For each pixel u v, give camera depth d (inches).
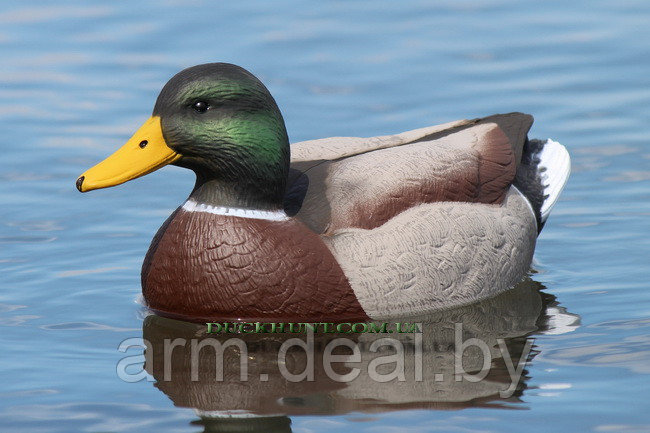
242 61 742.5
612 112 695.7
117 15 801.6
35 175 635.5
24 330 467.5
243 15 800.3
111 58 751.7
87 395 406.3
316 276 470.3
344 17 799.7
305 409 394.6
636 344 444.8
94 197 619.2
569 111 697.6
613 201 610.9
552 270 538.3
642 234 572.7
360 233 482.0
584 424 378.6
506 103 703.7
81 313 487.5
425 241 488.7
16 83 727.7
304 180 501.0
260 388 412.5
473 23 793.6
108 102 707.4
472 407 393.7
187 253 473.1
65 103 706.2
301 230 476.4
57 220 591.2
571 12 804.6
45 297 504.4
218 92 467.5
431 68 741.9
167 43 765.3
